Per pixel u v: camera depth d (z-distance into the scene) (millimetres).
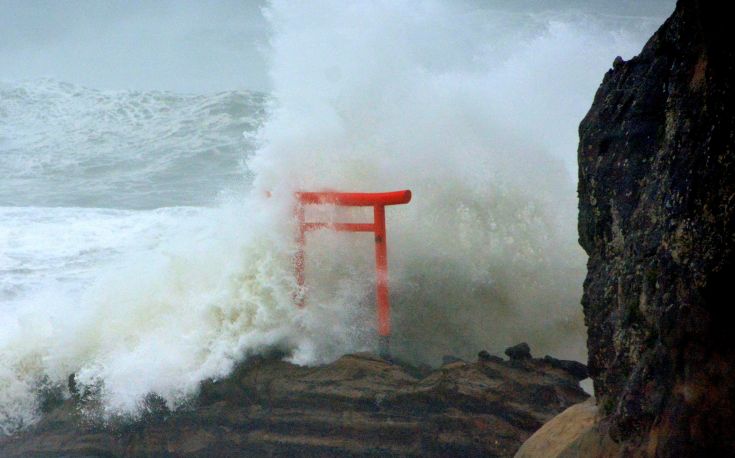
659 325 2902
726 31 2707
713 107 2762
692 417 2750
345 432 7973
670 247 2877
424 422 7660
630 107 3590
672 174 2947
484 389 7559
